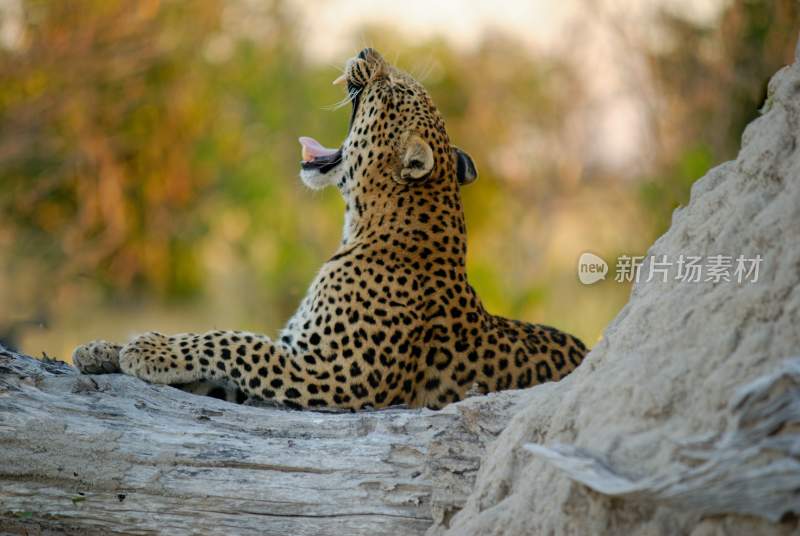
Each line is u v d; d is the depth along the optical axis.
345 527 8.72
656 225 25.12
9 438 8.92
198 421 9.38
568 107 28.61
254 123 28.53
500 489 8.25
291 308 26.58
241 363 10.64
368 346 10.99
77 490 8.93
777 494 6.58
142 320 26.36
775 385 6.70
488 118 29.23
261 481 8.90
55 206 27.95
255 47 28.77
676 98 26.58
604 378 7.93
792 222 7.47
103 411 9.26
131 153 28.38
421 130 11.98
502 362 11.37
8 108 27.86
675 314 7.84
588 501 7.38
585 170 28.33
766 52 25.61
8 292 26.19
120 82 28.42
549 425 8.21
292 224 27.33
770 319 7.23
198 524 8.84
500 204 28.64
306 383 10.77
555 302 25.72
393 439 9.02
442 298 11.47
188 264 27.91
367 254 11.51
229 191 27.86
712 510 6.78
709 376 7.30
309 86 28.56
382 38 29.39
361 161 12.10
